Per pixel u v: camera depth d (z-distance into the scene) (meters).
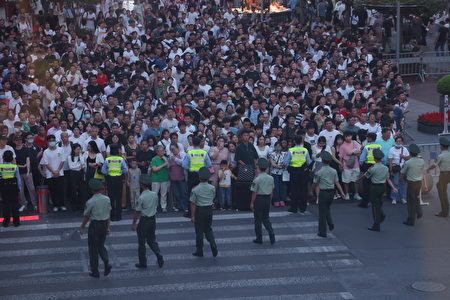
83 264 26.34
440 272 25.16
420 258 26.67
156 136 35.91
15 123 33.78
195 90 43.34
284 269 25.66
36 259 26.94
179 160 33.03
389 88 47.44
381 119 38.28
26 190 35.53
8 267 26.03
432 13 63.16
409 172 30.66
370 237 29.39
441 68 63.50
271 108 40.88
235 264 26.22
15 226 31.08
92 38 54.97
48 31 52.84
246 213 33.44
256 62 48.53
